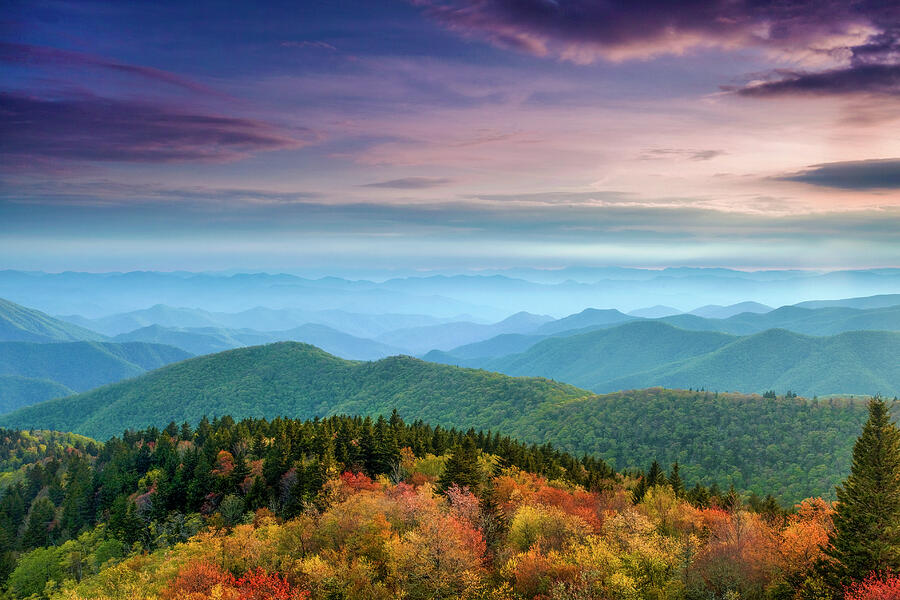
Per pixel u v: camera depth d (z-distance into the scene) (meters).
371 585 57.34
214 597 55.41
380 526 65.62
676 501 89.19
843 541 52.56
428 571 55.03
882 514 50.41
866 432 52.34
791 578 55.56
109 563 91.19
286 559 64.69
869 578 49.34
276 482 102.19
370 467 111.19
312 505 77.19
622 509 83.31
